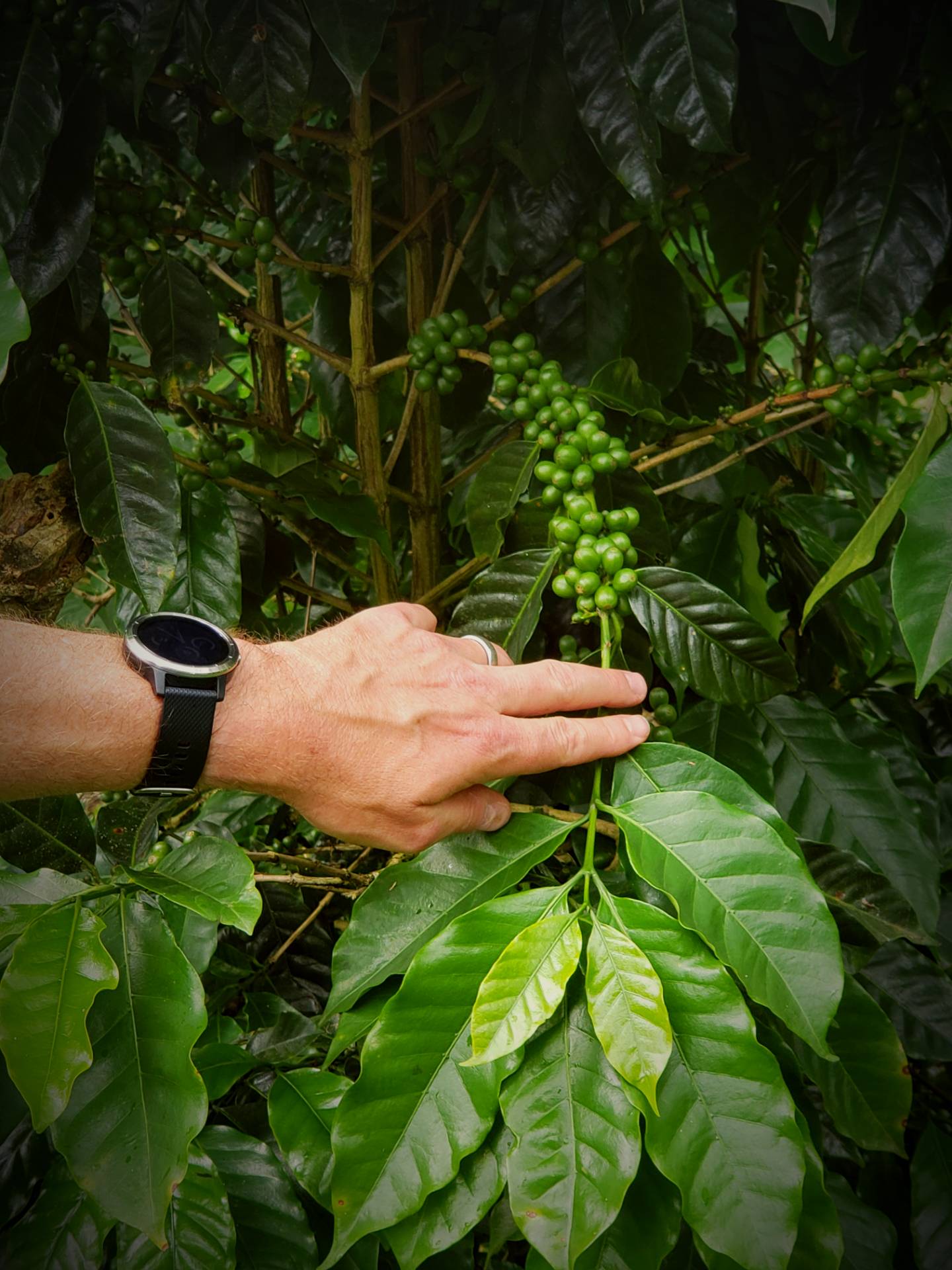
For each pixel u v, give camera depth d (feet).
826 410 3.97
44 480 3.73
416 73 4.42
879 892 3.50
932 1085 4.69
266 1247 3.02
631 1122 2.31
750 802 2.87
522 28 3.76
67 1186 2.95
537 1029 2.33
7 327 2.85
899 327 3.93
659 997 2.31
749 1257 2.24
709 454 4.54
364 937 2.85
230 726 2.79
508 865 2.89
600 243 4.27
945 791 4.87
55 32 3.77
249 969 4.24
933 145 4.14
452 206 5.06
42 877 2.99
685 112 3.34
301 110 4.16
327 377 5.08
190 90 4.03
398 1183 2.40
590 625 3.91
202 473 4.08
